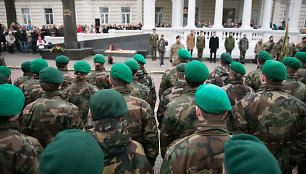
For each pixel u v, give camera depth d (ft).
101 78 14.05
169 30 57.93
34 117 7.80
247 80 14.23
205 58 49.83
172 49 36.52
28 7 84.89
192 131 7.23
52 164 2.50
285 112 7.11
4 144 5.04
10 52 55.42
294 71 11.01
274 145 7.32
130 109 7.43
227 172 2.84
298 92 10.70
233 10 82.69
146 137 7.76
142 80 13.66
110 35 59.52
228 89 10.23
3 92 5.23
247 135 3.10
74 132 3.03
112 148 4.58
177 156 5.00
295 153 7.58
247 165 2.52
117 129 4.72
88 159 2.62
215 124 5.03
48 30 64.13
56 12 84.89
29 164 5.23
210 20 82.69
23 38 55.77
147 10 58.85
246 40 45.75
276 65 7.48
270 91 7.58
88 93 11.10
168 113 7.54
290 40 59.31
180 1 59.88
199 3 81.66
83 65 10.93
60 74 8.22
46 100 7.95
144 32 59.62
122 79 7.62
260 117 7.37
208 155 4.80
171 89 9.96
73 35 48.88
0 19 85.40
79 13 83.76
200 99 5.09
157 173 11.35
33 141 5.73
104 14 84.64
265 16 55.62
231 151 2.82
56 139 2.83
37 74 11.50
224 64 13.64
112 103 4.78
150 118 7.73
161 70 38.81
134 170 5.09
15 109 5.33
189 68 7.62
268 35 54.39
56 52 46.60
